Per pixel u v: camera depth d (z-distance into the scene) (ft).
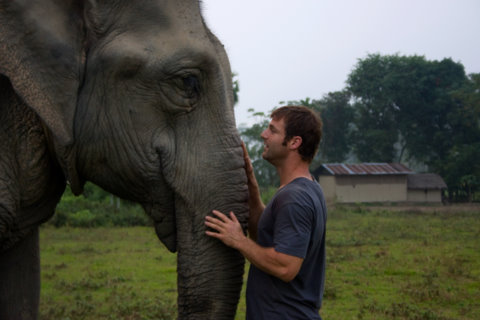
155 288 23.91
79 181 8.16
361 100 175.83
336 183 121.39
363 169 123.75
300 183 7.74
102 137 7.68
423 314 18.78
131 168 7.77
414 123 168.35
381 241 42.34
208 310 7.69
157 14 7.50
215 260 7.67
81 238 45.78
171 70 7.43
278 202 7.64
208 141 7.73
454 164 150.10
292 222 7.41
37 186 8.22
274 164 8.17
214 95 7.74
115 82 7.52
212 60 7.61
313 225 7.61
